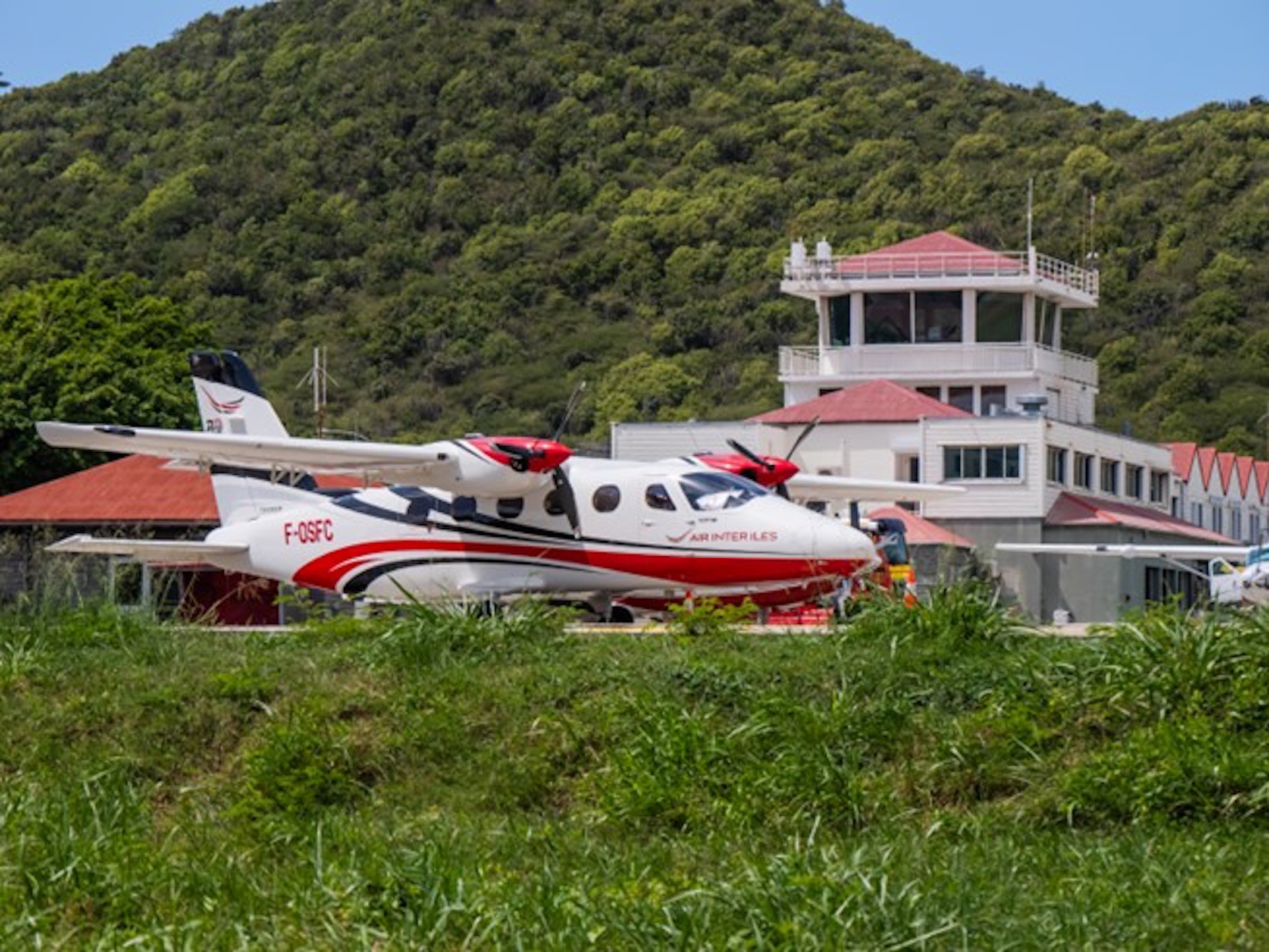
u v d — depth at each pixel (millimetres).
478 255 165000
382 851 19828
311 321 156000
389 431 139375
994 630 26656
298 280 162125
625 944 16531
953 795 22547
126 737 25109
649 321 153000
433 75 194375
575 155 182125
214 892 19062
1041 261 101062
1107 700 23656
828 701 24766
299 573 44844
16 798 22047
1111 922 16875
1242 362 143000
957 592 27531
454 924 17344
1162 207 162625
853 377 100438
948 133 182875
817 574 39812
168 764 24734
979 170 172875
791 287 101062
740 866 19219
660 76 195000
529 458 40875
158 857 20000
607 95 192125
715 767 22766
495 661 26922
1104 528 86500
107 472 68875
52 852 19641
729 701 25000
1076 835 20828
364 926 17281
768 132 183875
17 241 170125
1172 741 22188
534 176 179125
